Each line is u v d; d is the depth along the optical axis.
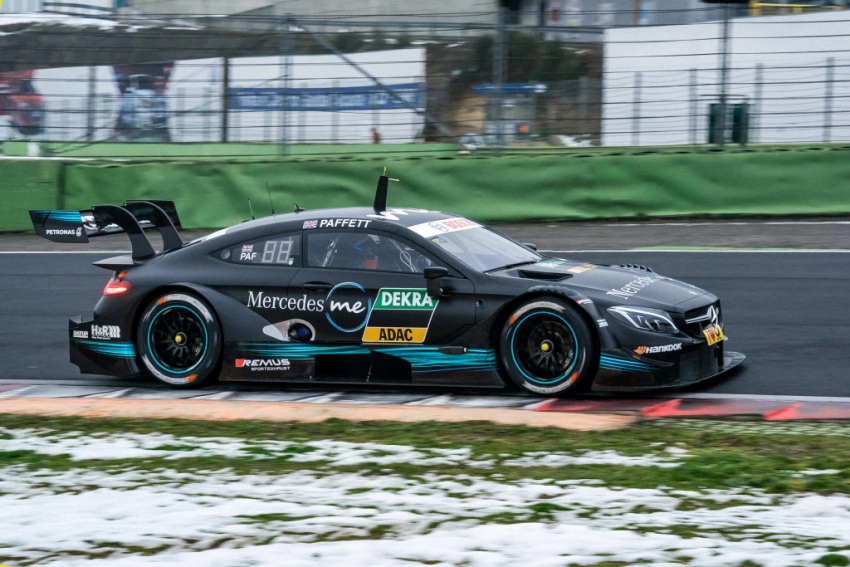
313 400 24.48
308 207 56.41
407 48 62.16
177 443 19.58
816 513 13.88
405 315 24.48
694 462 16.84
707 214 53.44
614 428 20.19
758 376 25.39
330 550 12.48
